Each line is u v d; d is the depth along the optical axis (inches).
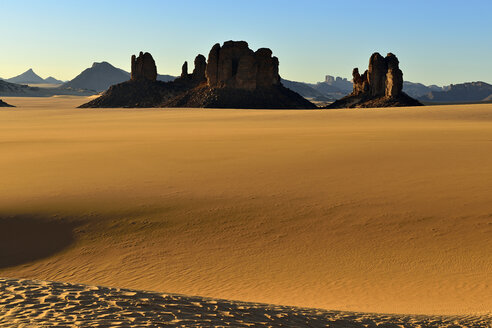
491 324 433.7
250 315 377.1
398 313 481.1
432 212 901.8
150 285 653.9
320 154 1567.4
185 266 719.1
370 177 1192.8
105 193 1097.4
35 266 754.8
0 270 747.4
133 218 925.2
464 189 1043.9
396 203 961.5
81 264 751.7
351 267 698.8
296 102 7337.6
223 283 650.2
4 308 320.5
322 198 1010.7
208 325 331.9
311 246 780.0
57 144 2101.4
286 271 690.2
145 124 3661.4
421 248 757.9
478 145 1695.4
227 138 2182.6
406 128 2623.0
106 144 2042.3
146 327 307.1
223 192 1081.4
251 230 852.0
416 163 1357.0
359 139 1969.7
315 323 386.6
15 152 1843.0
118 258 762.2
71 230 884.6
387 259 723.4
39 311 317.7
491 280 636.7
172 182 1198.9
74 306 335.0
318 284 640.4
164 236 842.2
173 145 1930.4
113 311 333.7
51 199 1053.8
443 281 640.4
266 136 2241.6
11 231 887.1
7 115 5393.7
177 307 366.9
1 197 1075.3
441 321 438.0
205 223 889.5
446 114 3809.1
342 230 837.8
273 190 1088.2
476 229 817.5
